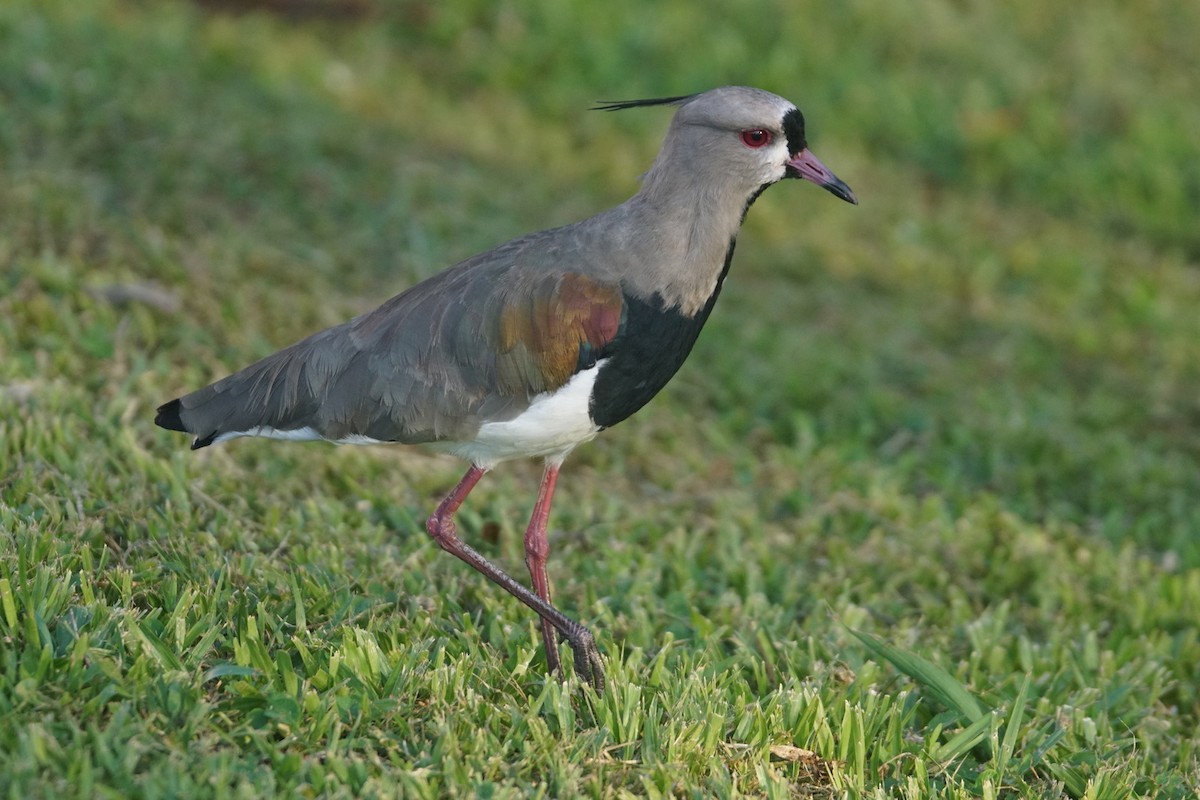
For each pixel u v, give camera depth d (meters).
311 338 9.12
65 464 9.98
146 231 14.23
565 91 22.73
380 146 18.56
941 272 19.30
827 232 19.73
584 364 8.61
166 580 8.52
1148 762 9.01
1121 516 13.12
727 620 10.16
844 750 8.25
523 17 24.22
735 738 8.20
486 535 11.05
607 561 10.77
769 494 12.83
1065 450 14.43
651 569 10.65
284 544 9.70
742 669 9.36
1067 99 24.42
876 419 14.79
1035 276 19.77
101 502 9.55
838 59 24.27
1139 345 18.11
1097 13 26.78
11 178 14.43
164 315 12.95
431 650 8.66
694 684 8.45
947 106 23.80
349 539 10.24
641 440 13.36
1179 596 11.50
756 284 17.70
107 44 18.84
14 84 16.73
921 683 9.34
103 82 17.33
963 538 12.23
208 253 14.34
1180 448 15.38
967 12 26.17
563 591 10.30
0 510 8.91
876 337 16.77
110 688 7.29
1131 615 11.12
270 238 15.20
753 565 10.93
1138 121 24.03
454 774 7.25
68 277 12.76
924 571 11.49
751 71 23.62
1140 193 22.77
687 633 9.76
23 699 7.13
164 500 10.10
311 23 23.00
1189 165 23.25
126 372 11.93
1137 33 26.58
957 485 13.48
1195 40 26.59
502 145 20.66
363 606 8.91
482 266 8.87
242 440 11.52
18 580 8.09
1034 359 16.86
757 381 14.95
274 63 20.61
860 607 10.50
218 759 6.96
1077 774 8.49
